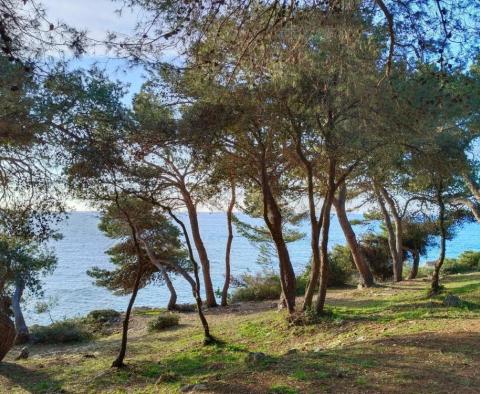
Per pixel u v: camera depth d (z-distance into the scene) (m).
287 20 6.82
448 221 26.42
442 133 12.48
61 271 49.22
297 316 13.85
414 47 6.78
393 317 12.52
